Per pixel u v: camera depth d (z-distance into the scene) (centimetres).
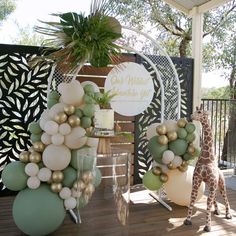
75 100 252
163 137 280
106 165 204
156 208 310
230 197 352
